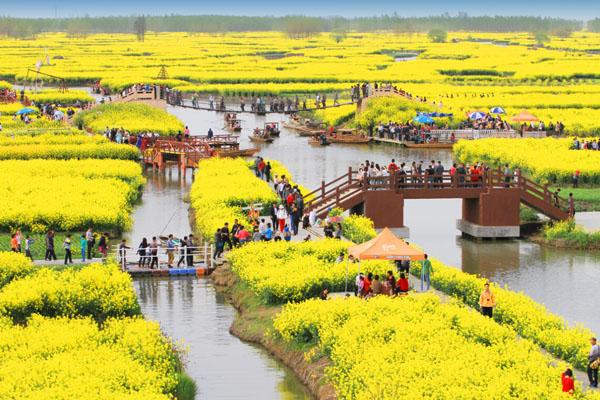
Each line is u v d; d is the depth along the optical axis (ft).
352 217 390.01
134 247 380.17
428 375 215.10
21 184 471.21
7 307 274.77
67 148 587.27
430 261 317.22
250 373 253.85
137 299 314.35
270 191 439.22
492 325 249.34
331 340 249.34
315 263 315.17
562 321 270.05
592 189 519.19
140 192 509.35
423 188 415.64
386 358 228.84
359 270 289.12
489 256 389.39
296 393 240.12
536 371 219.20
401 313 258.78
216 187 452.35
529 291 335.47
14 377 219.41
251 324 285.84
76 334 249.55
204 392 240.94
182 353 261.24
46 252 348.38
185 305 312.29
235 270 328.49
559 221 424.87
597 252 398.01
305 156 652.89
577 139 647.15
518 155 582.76
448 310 263.08
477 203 421.18
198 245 382.63
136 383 219.20
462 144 645.51
